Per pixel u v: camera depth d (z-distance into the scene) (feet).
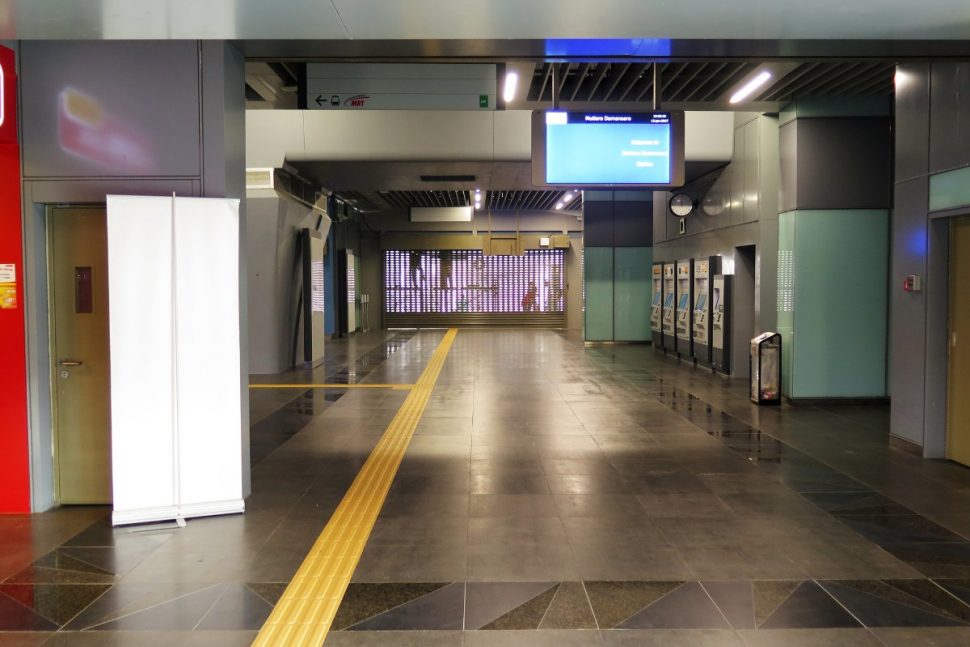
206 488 16.55
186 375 16.30
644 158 24.44
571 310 89.81
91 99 16.85
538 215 87.45
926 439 21.91
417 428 26.66
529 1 13.52
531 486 18.88
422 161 39.58
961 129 20.16
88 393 17.56
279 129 39.68
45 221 17.31
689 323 47.67
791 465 21.02
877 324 31.58
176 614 11.64
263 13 13.79
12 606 12.00
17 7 13.50
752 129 37.01
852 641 10.69
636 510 16.84
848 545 14.57
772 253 35.86
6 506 16.94
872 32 15.76
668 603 11.94
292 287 46.34
